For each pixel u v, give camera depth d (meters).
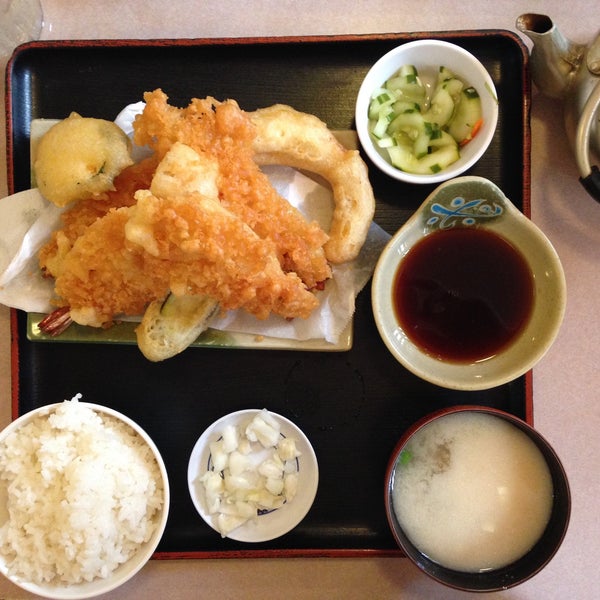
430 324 0.50
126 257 0.47
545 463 0.50
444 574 0.49
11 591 0.54
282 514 0.52
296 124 0.50
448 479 0.51
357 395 0.52
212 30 0.55
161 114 0.47
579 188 0.54
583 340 0.54
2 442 0.50
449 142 0.52
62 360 0.53
